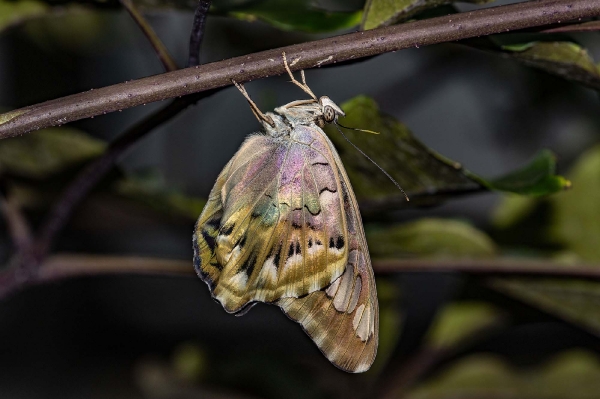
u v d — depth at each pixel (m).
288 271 0.43
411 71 0.66
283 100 0.69
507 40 0.41
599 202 0.47
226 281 0.42
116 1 0.44
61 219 0.45
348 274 0.43
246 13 0.43
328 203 0.43
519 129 0.61
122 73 0.71
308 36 0.54
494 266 0.46
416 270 0.46
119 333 0.80
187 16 0.56
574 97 0.55
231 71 0.39
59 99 0.39
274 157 0.42
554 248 0.48
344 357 0.43
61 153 0.46
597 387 0.51
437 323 0.50
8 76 0.62
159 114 0.42
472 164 0.74
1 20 0.45
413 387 0.52
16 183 0.48
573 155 0.58
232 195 0.42
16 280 0.46
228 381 0.54
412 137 0.41
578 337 0.70
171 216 0.48
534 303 0.47
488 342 0.72
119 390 0.74
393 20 0.41
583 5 0.39
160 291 0.83
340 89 0.69
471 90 0.70
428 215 0.66
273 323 0.79
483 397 0.52
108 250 0.71
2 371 0.76
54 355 0.78
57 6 0.45
